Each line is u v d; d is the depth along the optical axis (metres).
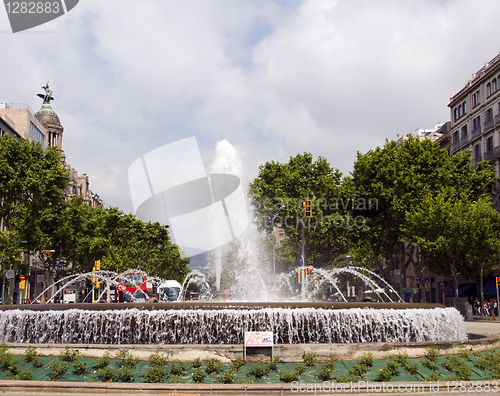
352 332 14.05
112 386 9.38
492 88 58.28
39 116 114.94
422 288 47.03
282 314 13.57
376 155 48.72
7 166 42.12
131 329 13.55
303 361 11.90
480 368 11.84
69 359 11.68
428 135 87.69
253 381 10.46
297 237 55.34
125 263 64.88
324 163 55.81
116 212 65.31
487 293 51.75
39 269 73.19
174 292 48.84
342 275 67.81
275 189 54.56
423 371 11.38
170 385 9.41
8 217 44.41
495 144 56.91
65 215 54.78
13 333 14.13
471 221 42.16
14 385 9.47
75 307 13.97
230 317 13.45
